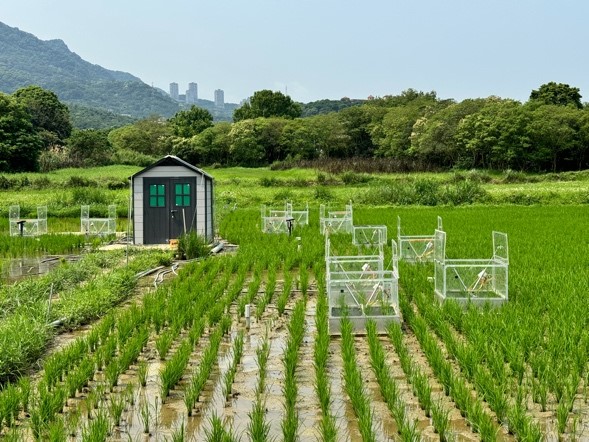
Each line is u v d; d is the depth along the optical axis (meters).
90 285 15.18
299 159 86.94
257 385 9.06
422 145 81.88
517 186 57.12
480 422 7.08
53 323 11.76
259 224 33.41
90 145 79.12
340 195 51.12
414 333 11.77
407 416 7.82
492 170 77.69
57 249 24.05
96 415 7.73
